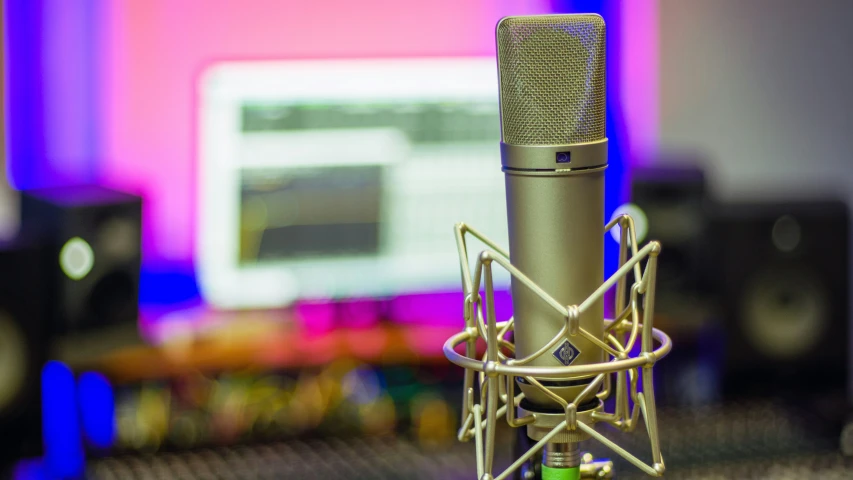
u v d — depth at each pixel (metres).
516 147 0.51
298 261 2.32
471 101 2.35
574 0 2.75
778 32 2.85
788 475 1.69
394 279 2.35
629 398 0.57
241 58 2.58
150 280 2.52
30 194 2.28
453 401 2.38
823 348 2.32
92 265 2.14
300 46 2.62
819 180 2.91
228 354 2.24
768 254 2.30
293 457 1.94
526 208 0.52
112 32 2.48
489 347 0.50
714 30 2.83
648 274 0.51
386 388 2.39
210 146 2.26
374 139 2.32
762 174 2.88
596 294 0.50
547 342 0.52
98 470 1.90
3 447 2.03
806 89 2.88
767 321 2.31
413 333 2.37
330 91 2.30
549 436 0.51
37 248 2.04
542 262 0.52
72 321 2.13
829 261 2.32
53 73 2.45
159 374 2.20
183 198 2.55
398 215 2.34
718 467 1.72
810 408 2.03
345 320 2.42
